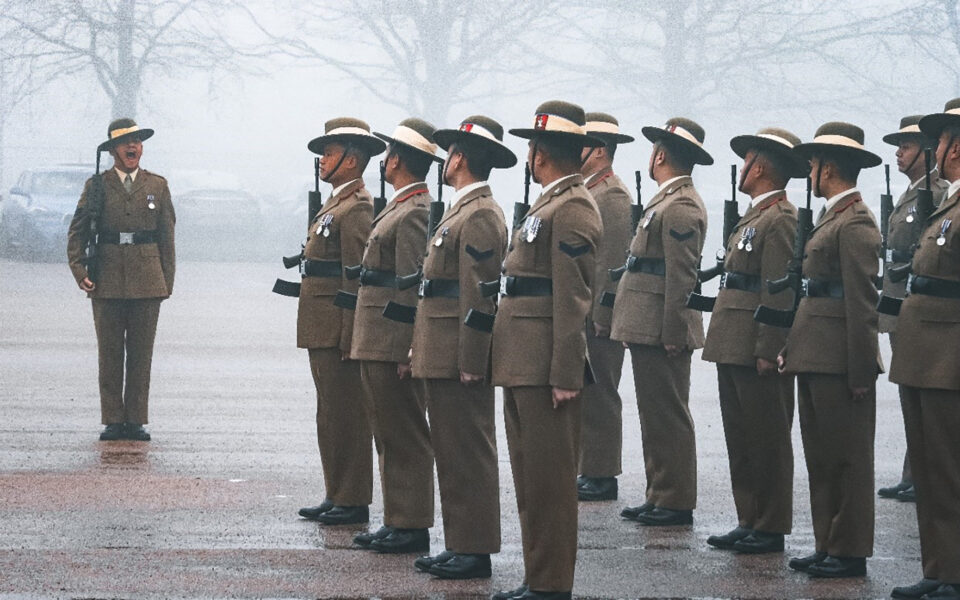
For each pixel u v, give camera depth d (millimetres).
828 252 11008
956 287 10016
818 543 11180
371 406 11602
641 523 12844
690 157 13031
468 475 10773
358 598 10109
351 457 12469
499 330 10023
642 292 12891
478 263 10359
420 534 11562
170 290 16328
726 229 12359
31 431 16391
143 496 13258
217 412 18000
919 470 10359
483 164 10703
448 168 10758
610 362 13930
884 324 14859
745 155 12016
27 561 10906
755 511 11859
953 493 10125
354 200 12438
